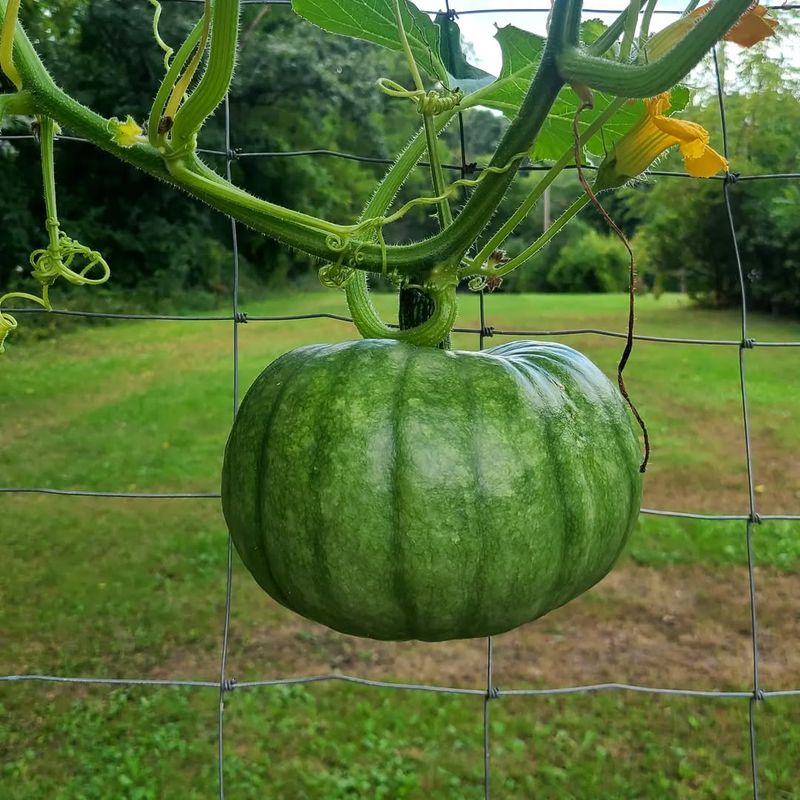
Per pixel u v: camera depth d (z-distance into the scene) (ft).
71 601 16.17
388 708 13.10
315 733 12.55
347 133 72.08
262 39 63.98
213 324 52.95
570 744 12.33
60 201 59.11
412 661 14.71
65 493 6.85
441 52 6.37
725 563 18.11
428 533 4.17
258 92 64.85
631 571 17.80
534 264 97.50
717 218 57.67
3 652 14.40
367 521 4.19
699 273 62.54
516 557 4.27
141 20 48.62
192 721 12.72
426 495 4.18
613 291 96.99
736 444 26.32
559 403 4.64
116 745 12.14
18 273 52.19
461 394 4.41
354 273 4.93
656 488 22.63
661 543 18.95
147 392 33.45
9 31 4.21
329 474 4.25
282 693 13.47
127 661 14.35
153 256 63.82
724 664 14.55
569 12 3.81
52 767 11.65
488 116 46.19
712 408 30.37
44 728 12.43
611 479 4.66
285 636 15.33
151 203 63.67
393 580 4.24
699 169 4.19
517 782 11.60
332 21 5.73
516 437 4.36
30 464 24.32
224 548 18.54
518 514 4.26
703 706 13.20
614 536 4.71
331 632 15.55
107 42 49.98
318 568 4.32
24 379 35.81
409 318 4.90
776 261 49.67
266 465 4.48
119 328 51.03
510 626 4.51
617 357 39.83
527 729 12.67
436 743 12.37
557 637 15.49
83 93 50.08
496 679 14.16
